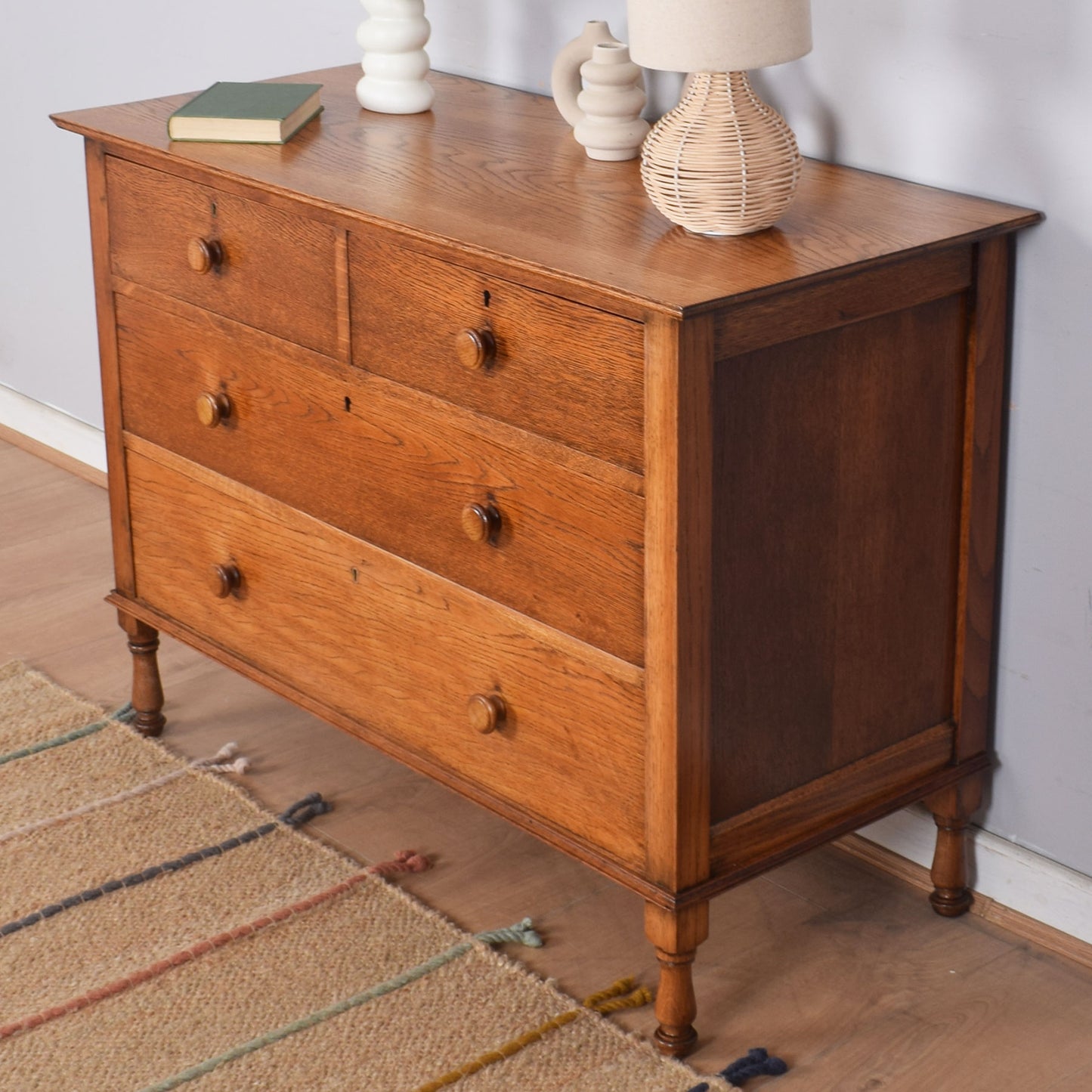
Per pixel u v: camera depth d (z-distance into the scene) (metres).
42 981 2.19
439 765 2.22
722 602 1.85
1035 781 2.24
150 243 2.38
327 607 2.31
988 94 2.00
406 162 2.21
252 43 3.04
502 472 1.96
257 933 2.28
